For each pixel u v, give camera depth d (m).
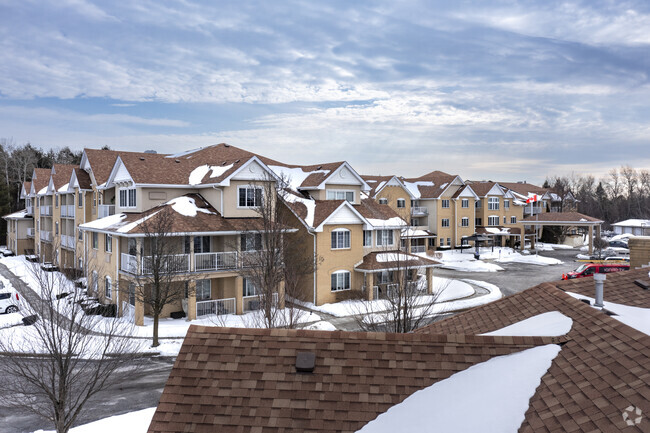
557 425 5.86
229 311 30.30
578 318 8.73
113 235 29.56
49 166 100.75
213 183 31.14
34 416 15.87
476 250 60.38
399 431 6.42
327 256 34.00
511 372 7.33
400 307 19.56
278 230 24.84
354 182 38.75
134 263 26.67
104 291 30.97
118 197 34.72
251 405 7.06
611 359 6.79
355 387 7.31
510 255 63.66
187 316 28.67
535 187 92.12
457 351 7.95
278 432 6.66
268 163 40.88
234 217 31.59
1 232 72.75
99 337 23.02
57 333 14.50
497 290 39.84
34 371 17.11
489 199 72.38
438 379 7.44
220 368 7.68
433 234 65.94
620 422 5.34
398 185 62.91
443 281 42.75
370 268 34.03
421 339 8.16
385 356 7.87
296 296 35.09
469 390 7.04
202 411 7.00
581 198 124.81
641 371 6.15
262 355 7.92
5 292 29.56
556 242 81.50
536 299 11.08
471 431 6.20
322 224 33.06
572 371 6.95
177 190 33.09
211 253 29.30
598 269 37.28
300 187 38.56
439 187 66.75
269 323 22.12
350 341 8.16
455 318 12.46
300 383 7.39
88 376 18.12
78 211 42.16
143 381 19.12
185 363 7.79
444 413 6.62
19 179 86.38
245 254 29.39
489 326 10.73
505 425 6.22
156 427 6.83
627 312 9.66
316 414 6.90
